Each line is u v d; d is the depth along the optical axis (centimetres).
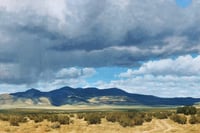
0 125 8906
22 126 8825
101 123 9206
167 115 10356
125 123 8731
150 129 8362
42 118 9869
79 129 8381
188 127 8462
